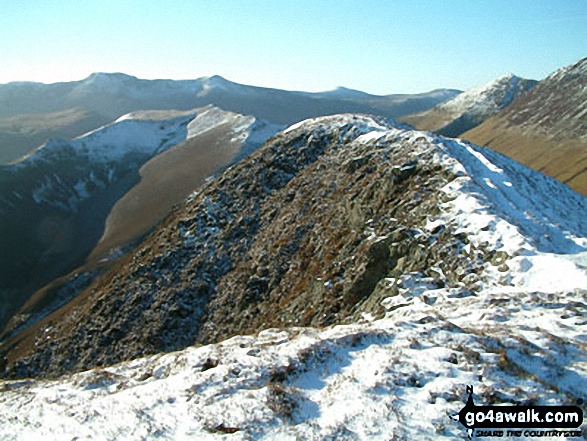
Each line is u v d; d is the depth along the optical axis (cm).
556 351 1172
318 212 3550
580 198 3881
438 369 1110
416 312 1741
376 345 1294
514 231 1981
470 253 2033
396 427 907
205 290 3691
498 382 1038
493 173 3033
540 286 1662
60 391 1467
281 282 3228
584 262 1772
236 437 957
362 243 2716
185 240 4278
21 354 4553
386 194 2998
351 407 997
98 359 3669
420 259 2239
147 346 3478
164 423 1064
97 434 1064
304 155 4453
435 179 2762
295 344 1384
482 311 1552
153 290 3912
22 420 1257
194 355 1478
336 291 2553
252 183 4531
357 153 3794
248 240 3931
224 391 1161
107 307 4022
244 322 3184
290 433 945
